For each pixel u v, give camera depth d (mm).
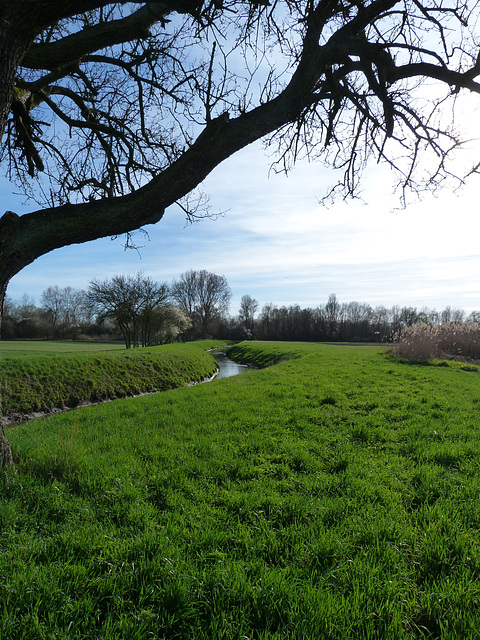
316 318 94812
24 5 3342
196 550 3133
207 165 3898
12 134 6262
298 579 2742
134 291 41406
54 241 4027
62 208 4055
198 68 5781
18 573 2623
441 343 23203
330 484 4566
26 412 15500
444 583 2697
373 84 4836
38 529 3398
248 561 2982
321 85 4949
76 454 5176
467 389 11773
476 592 2586
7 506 3592
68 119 6102
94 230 4051
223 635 2248
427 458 5449
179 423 8023
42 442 6398
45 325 72438
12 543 3064
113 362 22250
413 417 7906
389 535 3322
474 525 3529
